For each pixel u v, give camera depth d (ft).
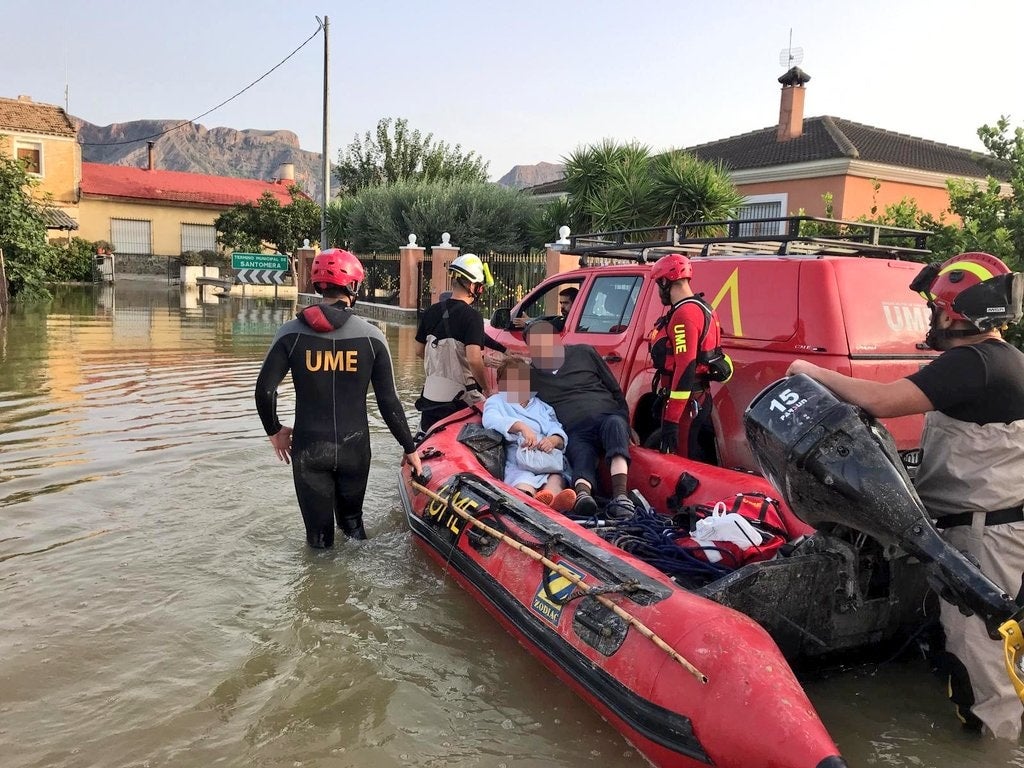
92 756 9.13
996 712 9.73
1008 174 26.48
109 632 11.99
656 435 16.02
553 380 16.26
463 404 19.77
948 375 9.48
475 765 9.28
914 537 9.29
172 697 10.37
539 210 78.23
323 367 14.92
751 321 15.30
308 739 9.62
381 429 26.30
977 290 9.54
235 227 130.82
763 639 9.02
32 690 10.40
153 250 148.87
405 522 17.31
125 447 22.02
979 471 9.65
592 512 14.03
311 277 15.38
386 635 12.23
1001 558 9.61
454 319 19.47
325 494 15.34
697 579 11.66
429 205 78.13
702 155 80.28
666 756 8.73
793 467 9.87
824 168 65.72
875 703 10.76
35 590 13.25
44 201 81.25
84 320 57.93
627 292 19.07
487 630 12.50
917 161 69.62
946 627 10.04
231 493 18.47
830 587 10.55
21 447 21.71
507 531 12.61
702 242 17.74
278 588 13.76
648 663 9.18
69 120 134.10
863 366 13.96
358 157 130.72
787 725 7.93
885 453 9.61
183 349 43.14
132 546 15.24
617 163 61.11
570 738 9.83
